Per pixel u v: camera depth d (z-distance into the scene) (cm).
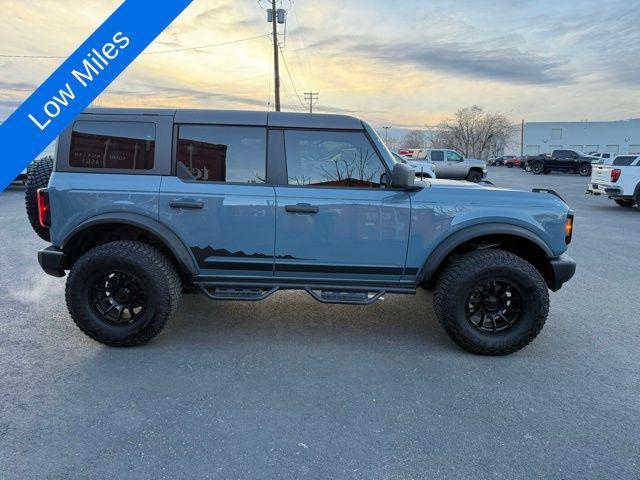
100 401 294
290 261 377
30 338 391
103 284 372
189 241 373
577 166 3506
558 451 253
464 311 366
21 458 238
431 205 370
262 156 376
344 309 479
